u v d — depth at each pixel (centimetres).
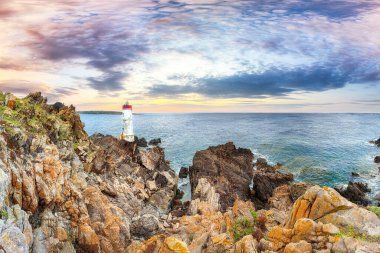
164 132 14238
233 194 4228
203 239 1988
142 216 2923
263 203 4297
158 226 2856
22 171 1892
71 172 2783
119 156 4719
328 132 13875
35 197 1916
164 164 5541
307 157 7444
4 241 1233
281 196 3884
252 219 2353
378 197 4444
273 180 4972
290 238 1479
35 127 2623
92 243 2144
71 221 2209
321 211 1521
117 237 2331
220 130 15125
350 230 1383
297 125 18525
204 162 5156
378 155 7806
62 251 1956
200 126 18150
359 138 11556
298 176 5709
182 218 3094
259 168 6000
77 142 3694
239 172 5103
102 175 3609
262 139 11075
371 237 1318
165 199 3866
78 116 4019
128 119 7512
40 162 2148
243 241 1597
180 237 2483
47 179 2119
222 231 2327
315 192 1584
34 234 1838
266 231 2188
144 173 4506
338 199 1505
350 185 4609
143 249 1842
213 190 3953
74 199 2350
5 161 1764
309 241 1398
